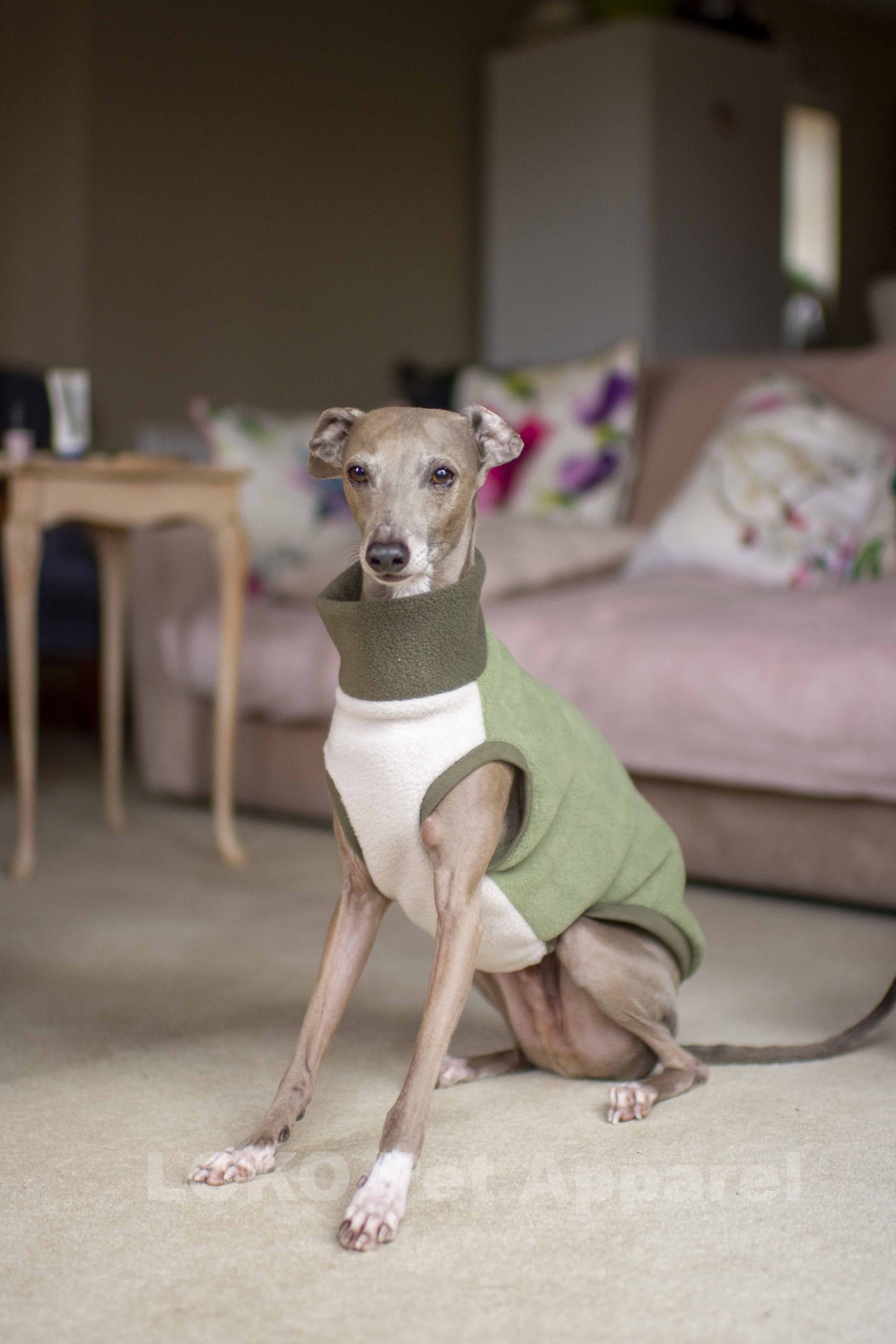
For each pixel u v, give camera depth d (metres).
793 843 2.76
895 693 2.56
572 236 6.28
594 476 3.97
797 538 3.42
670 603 3.18
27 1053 2.04
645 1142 1.71
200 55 6.14
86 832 3.56
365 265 6.71
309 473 1.83
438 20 6.87
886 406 3.75
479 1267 1.40
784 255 6.57
